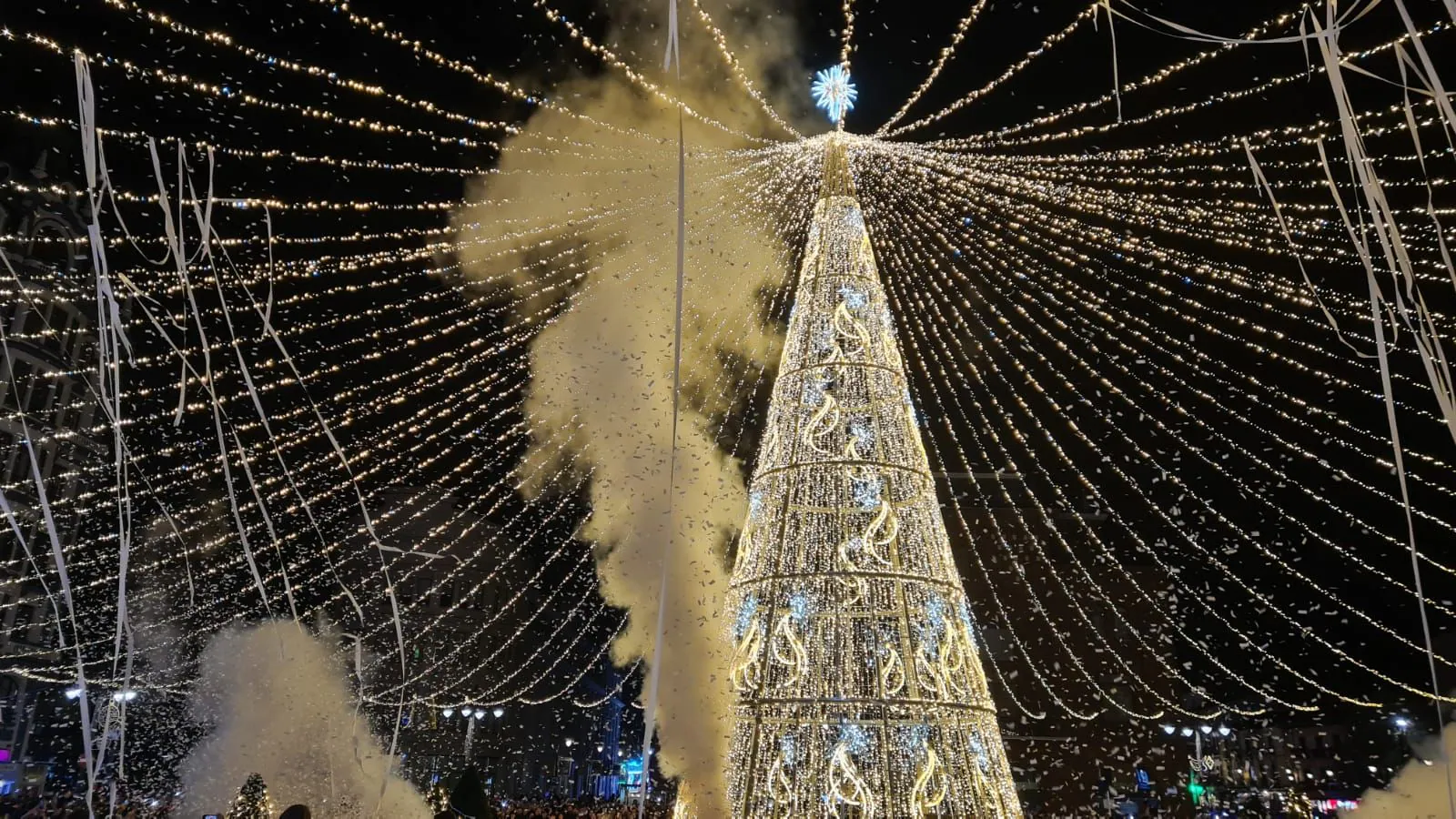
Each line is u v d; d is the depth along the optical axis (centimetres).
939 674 1421
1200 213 1411
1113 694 3888
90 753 457
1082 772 3719
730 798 1436
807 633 1430
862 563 1447
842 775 1356
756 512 1551
